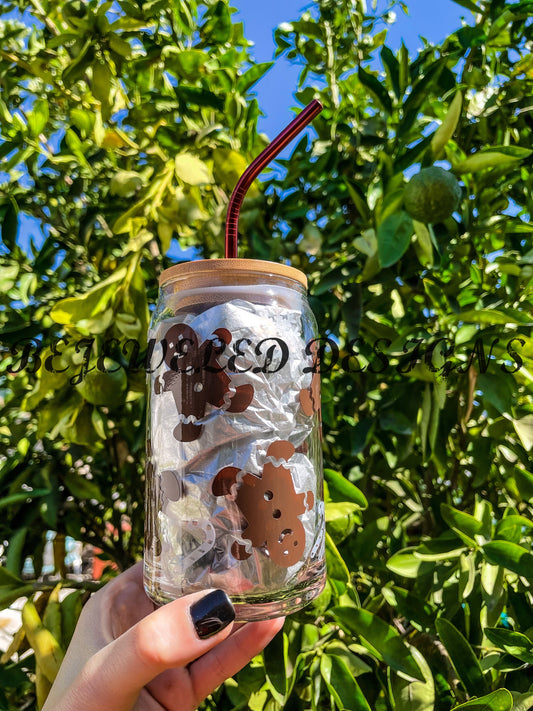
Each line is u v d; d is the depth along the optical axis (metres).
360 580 0.48
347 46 0.55
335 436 0.47
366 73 0.44
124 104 0.47
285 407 0.21
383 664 0.41
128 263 0.36
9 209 0.47
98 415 0.39
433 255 0.36
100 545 0.52
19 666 0.42
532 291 0.40
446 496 0.49
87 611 0.31
